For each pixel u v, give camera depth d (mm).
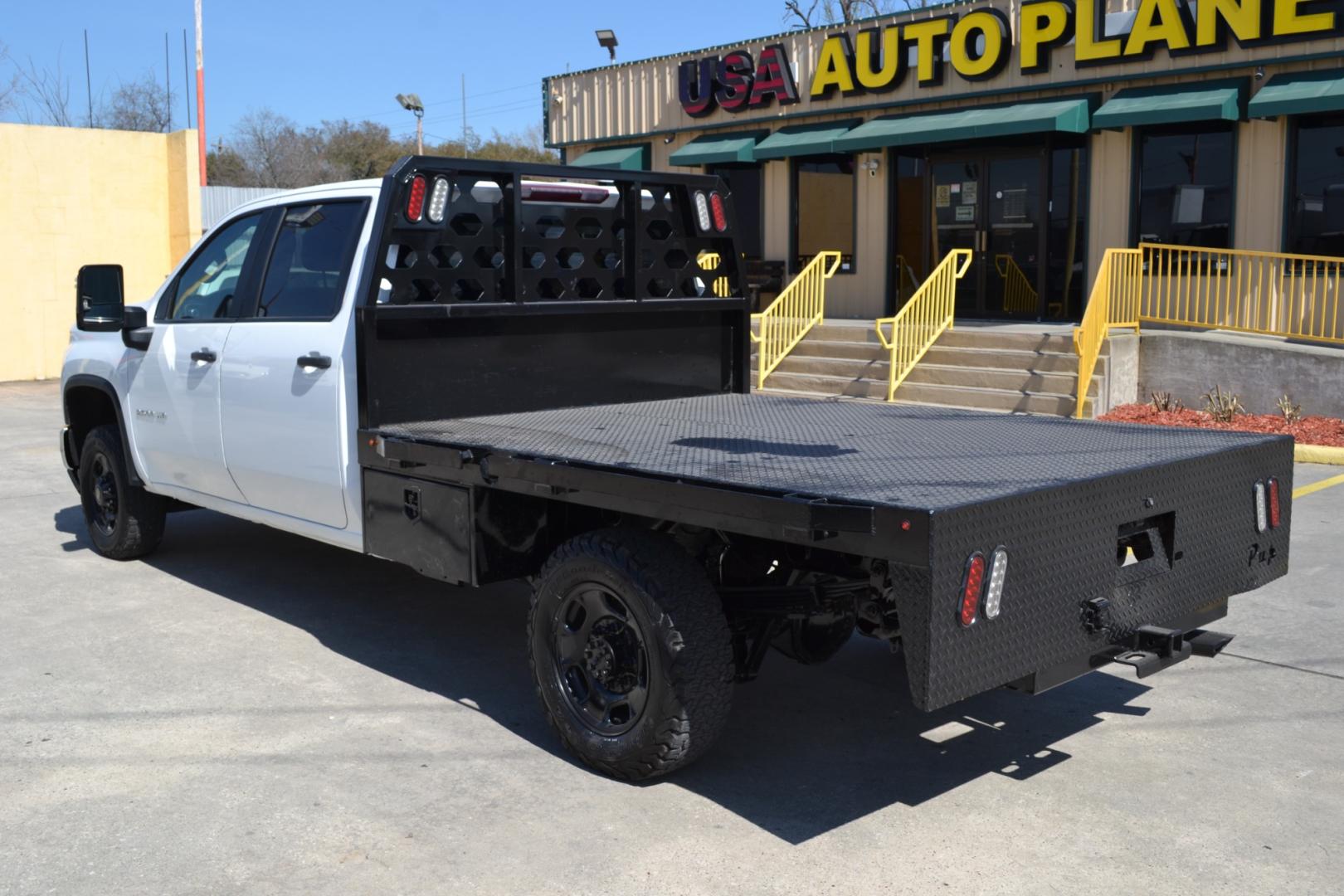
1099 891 3344
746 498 3465
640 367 5918
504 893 3344
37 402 15586
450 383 5199
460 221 5277
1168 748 4383
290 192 5656
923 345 14195
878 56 17172
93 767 4184
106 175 18828
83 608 6164
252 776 4121
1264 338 13164
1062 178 16078
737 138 19000
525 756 4312
